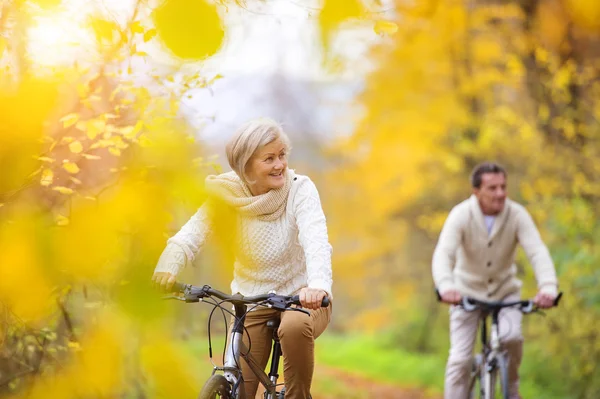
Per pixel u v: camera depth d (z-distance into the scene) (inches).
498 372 390.3
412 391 785.6
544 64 700.7
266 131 240.4
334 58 151.0
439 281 384.8
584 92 677.9
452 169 942.4
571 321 578.9
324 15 145.6
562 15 705.6
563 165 673.0
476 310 399.9
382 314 1448.1
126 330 147.5
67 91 242.2
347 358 1088.2
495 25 843.4
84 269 131.7
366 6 150.2
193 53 123.9
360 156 1277.1
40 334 268.2
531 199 676.7
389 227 1390.3
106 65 255.8
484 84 911.7
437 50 956.6
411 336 1173.1
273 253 247.0
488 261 402.3
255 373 245.9
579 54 716.7
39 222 137.9
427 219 1109.1
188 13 122.1
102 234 130.0
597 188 618.8
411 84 1074.1
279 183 243.4
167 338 136.7
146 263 126.3
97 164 259.8
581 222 603.5
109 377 168.2
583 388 570.6
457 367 392.5
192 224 226.1
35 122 163.2
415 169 1154.7
